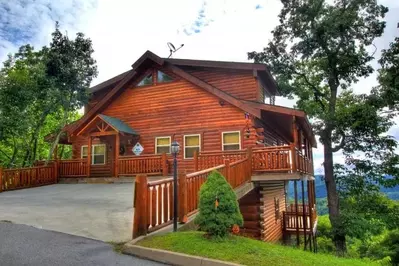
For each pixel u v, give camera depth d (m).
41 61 18.12
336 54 18.94
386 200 19.31
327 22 18.03
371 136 18.42
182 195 6.55
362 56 18.72
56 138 18.39
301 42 19.03
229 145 15.05
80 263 4.47
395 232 18.89
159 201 6.17
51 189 14.66
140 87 17.88
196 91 16.30
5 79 17.45
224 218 5.52
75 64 18.45
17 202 10.40
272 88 19.30
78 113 28.36
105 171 17.84
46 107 18.91
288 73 20.11
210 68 17.33
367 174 18.89
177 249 4.93
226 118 15.34
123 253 5.04
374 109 17.77
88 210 8.54
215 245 5.11
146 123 17.30
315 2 18.30
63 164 17.88
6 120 17.03
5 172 14.72
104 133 16.48
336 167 19.45
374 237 22.64
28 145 20.62
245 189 10.68
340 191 19.44
